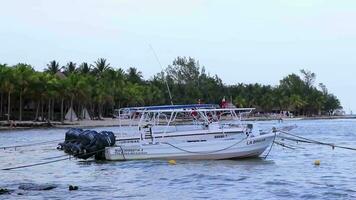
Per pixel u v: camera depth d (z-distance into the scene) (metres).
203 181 26.91
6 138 67.31
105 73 144.38
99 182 26.98
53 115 123.75
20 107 105.38
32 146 52.66
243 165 33.19
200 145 34.81
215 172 30.06
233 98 182.00
